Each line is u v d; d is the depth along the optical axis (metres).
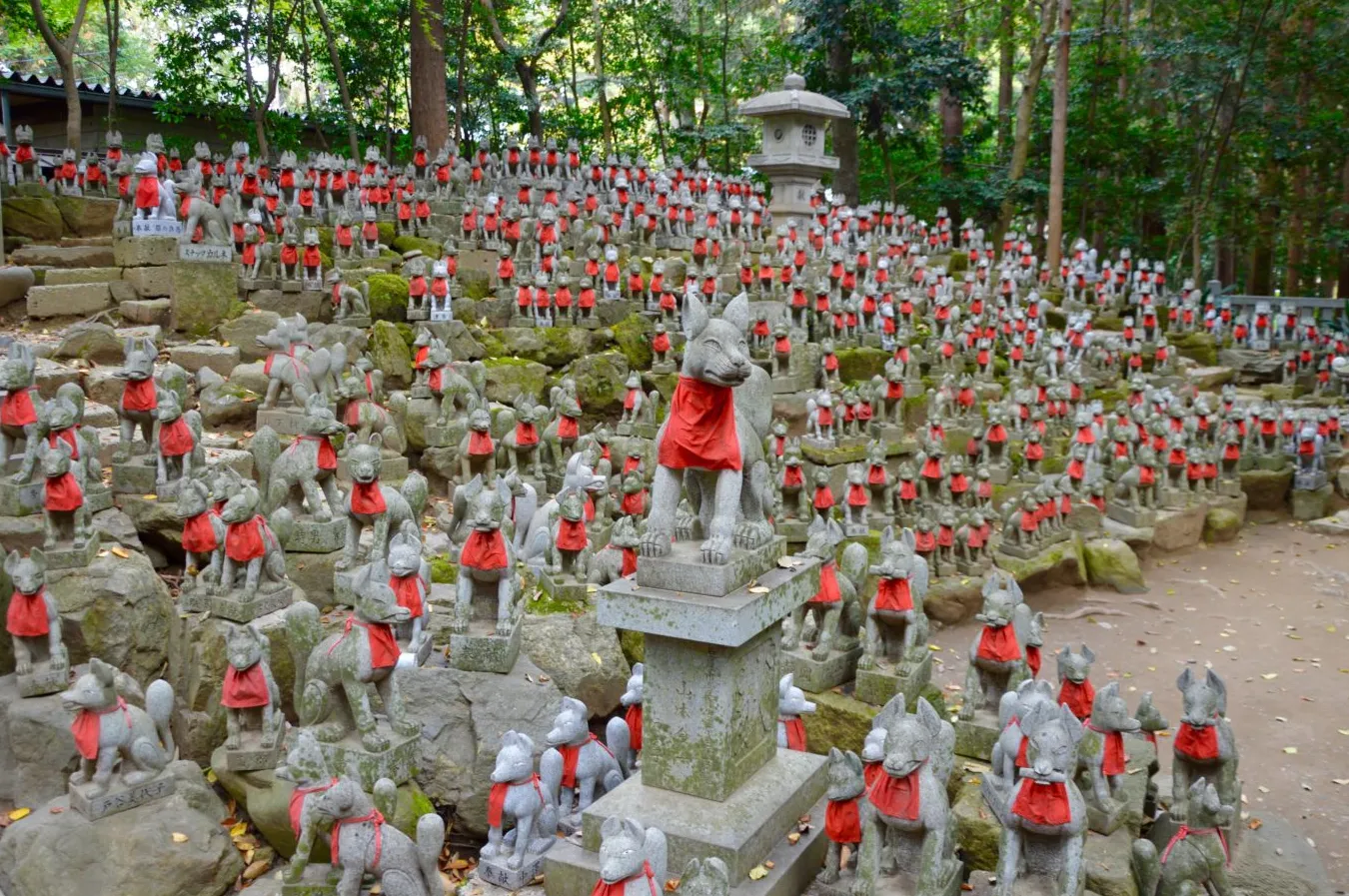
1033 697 7.68
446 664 9.12
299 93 37.78
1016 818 6.52
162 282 15.75
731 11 36.97
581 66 36.75
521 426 13.05
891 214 28.08
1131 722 7.41
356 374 13.41
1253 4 28.25
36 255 16.45
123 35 38.53
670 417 6.58
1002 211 31.20
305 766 7.17
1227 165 31.44
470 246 20.06
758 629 6.61
